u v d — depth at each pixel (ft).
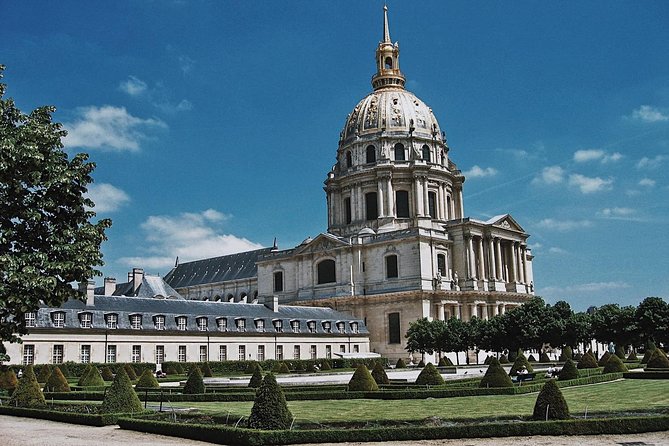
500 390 160.97
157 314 301.84
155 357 295.28
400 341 395.14
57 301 104.88
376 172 465.47
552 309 318.45
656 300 355.77
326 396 157.48
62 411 117.60
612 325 366.22
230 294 571.28
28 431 100.63
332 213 487.20
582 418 97.91
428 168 462.19
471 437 90.33
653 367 232.73
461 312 412.16
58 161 105.19
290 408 133.18
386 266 413.39
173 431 95.35
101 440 90.94
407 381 209.46
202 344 312.50
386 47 524.93
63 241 104.32
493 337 321.32
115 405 114.42
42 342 261.03
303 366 321.52
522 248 460.96
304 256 451.12
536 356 399.85
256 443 85.81
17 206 101.65
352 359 346.95
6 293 97.91
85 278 107.24
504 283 435.53
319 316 378.73
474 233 424.05
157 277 450.71
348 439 88.69
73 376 250.78
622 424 91.76
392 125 483.10
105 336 279.90
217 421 105.29
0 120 104.99
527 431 91.40
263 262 476.13
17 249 103.30
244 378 253.44
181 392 168.96
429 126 493.36
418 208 455.22
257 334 334.03
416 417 111.65
